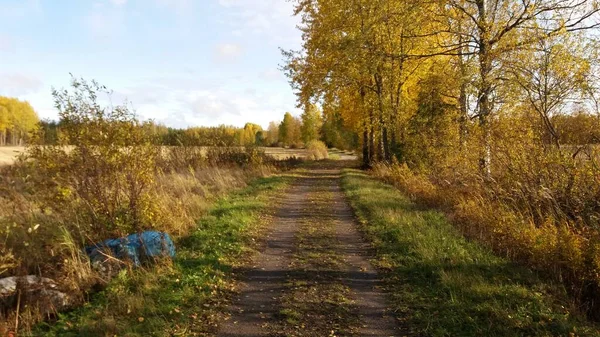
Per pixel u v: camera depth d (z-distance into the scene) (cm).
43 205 700
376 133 2506
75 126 712
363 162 2861
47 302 502
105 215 728
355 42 1716
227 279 620
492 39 1227
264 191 1502
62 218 716
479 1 1300
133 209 750
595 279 550
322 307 525
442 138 1516
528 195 885
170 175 1448
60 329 458
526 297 527
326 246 804
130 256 638
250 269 670
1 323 447
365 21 1856
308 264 695
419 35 1481
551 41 1038
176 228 838
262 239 855
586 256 586
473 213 912
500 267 640
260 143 2589
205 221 934
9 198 734
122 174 743
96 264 605
